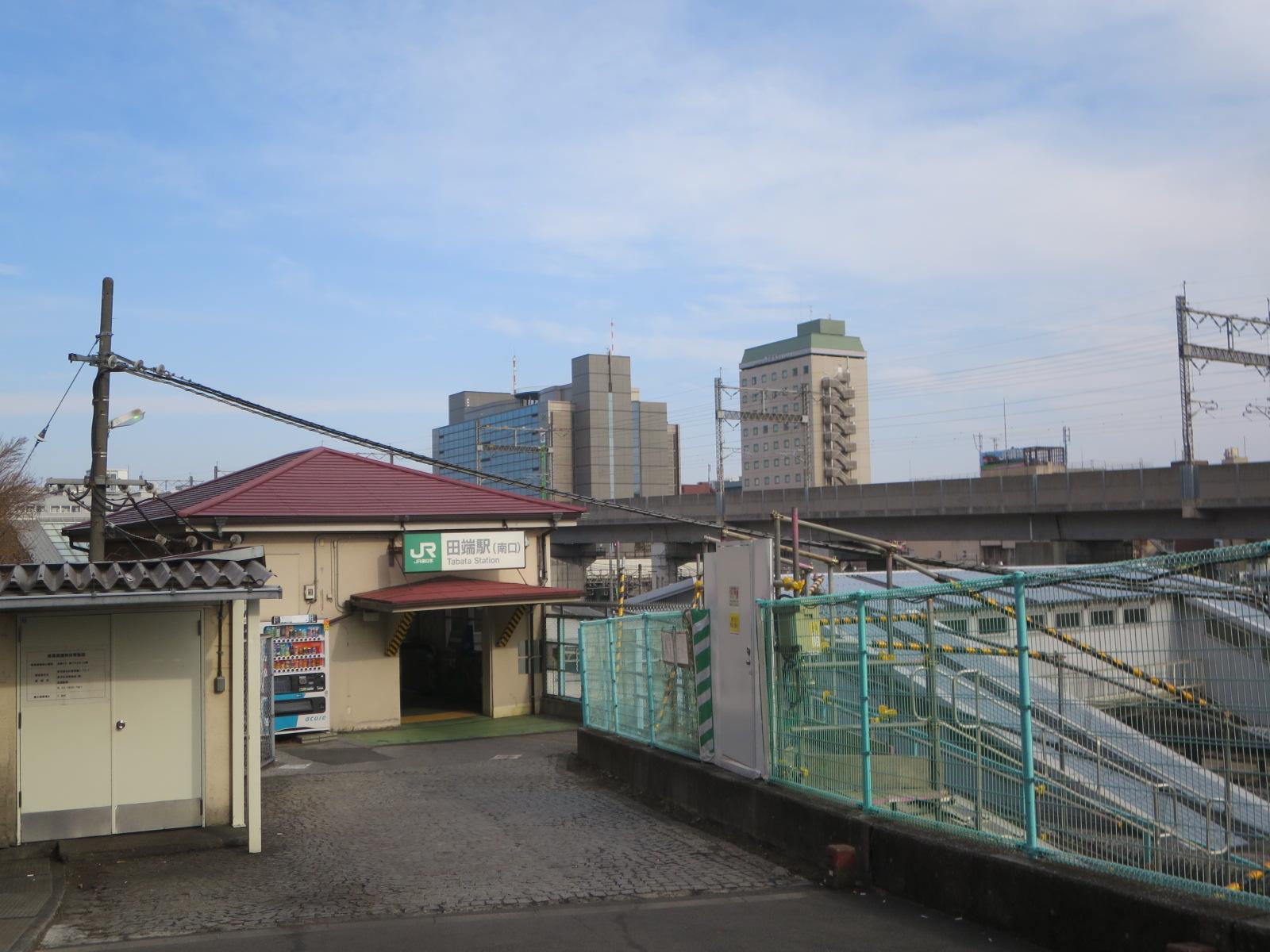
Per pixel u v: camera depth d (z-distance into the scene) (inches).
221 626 441.1
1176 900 248.5
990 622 364.2
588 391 5684.1
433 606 863.7
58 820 411.2
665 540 2405.3
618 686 631.2
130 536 762.2
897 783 369.7
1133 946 254.8
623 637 621.0
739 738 466.9
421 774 647.8
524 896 349.7
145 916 329.4
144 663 427.8
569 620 996.6
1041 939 283.4
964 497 1765.5
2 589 388.8
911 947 285.3
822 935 299.3
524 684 972.6
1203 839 258.1
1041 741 315.0
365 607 876.6
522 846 432.1
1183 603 267.1
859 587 724.0
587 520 2554.1
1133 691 283.4
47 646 415.2
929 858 327.3
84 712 418.0
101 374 618.8
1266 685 242.1
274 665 817.5
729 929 307.0
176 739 430.6
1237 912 236.2
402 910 333.1
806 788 414.9
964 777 349.1
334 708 880.3
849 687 400.5
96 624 422.3
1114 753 287.6
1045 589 394.6
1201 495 1466.5
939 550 3326.8
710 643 497.4
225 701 438.6
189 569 422.0
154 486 654.5
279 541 879.7
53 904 334.6
